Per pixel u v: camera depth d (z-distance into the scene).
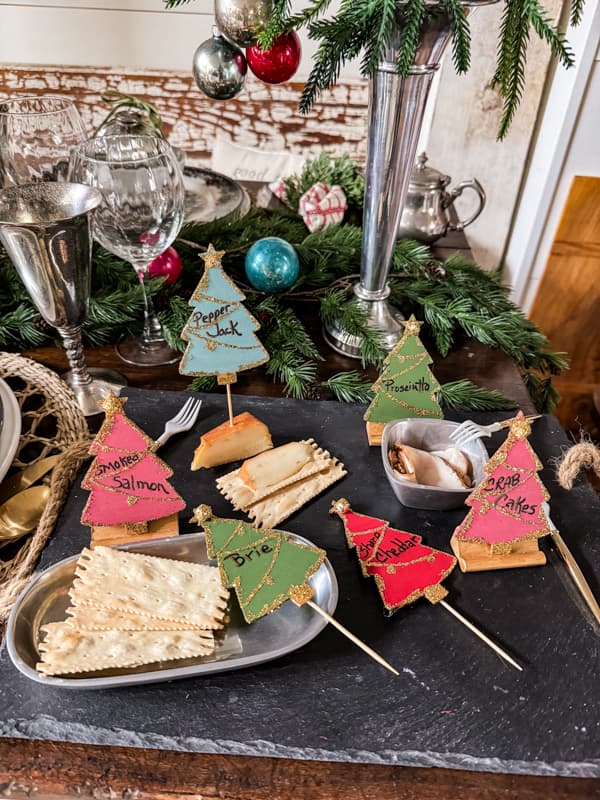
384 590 0.35
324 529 0.40
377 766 0.30
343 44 0.35
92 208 0.39
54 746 0.30
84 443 0.42
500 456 0.35
